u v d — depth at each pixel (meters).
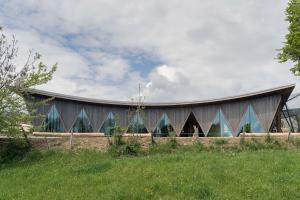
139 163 17.61
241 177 14.88
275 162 16.78
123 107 54.62
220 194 13.25
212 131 52.28
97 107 53.97
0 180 17.12
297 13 32.47
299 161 16.98
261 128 49.34
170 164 17.09
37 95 50.09
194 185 14.00
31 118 22.64
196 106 53.84
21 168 19.23
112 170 16.86
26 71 22.42
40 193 14.63
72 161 20.48
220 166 16.39
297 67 32.62
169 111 54.72
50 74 22.98
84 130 52.75
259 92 48.62
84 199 13.49
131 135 24.47
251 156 18.44
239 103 51.28
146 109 54.56
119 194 13.52
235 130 50.81
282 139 24.66
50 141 24.02
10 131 21.73
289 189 13.37
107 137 24.64
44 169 18.59
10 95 21.88
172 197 13.29
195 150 22.88
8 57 22.59
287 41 32.81
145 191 13.72
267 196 12.93
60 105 51.88
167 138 24.52
